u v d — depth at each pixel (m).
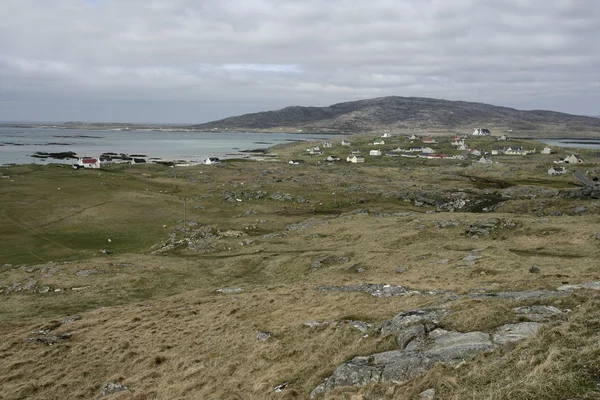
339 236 79.81
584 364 13.92
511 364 15.48
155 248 83.44
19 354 32.34
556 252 53.03
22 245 80.62
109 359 30.38
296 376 21.75
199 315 37.66
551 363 14.25
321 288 40.84
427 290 34.69
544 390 12.97
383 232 77.19
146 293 54.72
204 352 28.80
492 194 136.25
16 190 124.12
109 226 96.94
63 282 57.09
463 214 89.50
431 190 143.25
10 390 26.41
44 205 110.38
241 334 30.38
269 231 96.19
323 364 22.23
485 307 22.55
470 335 19.67
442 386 15.39
